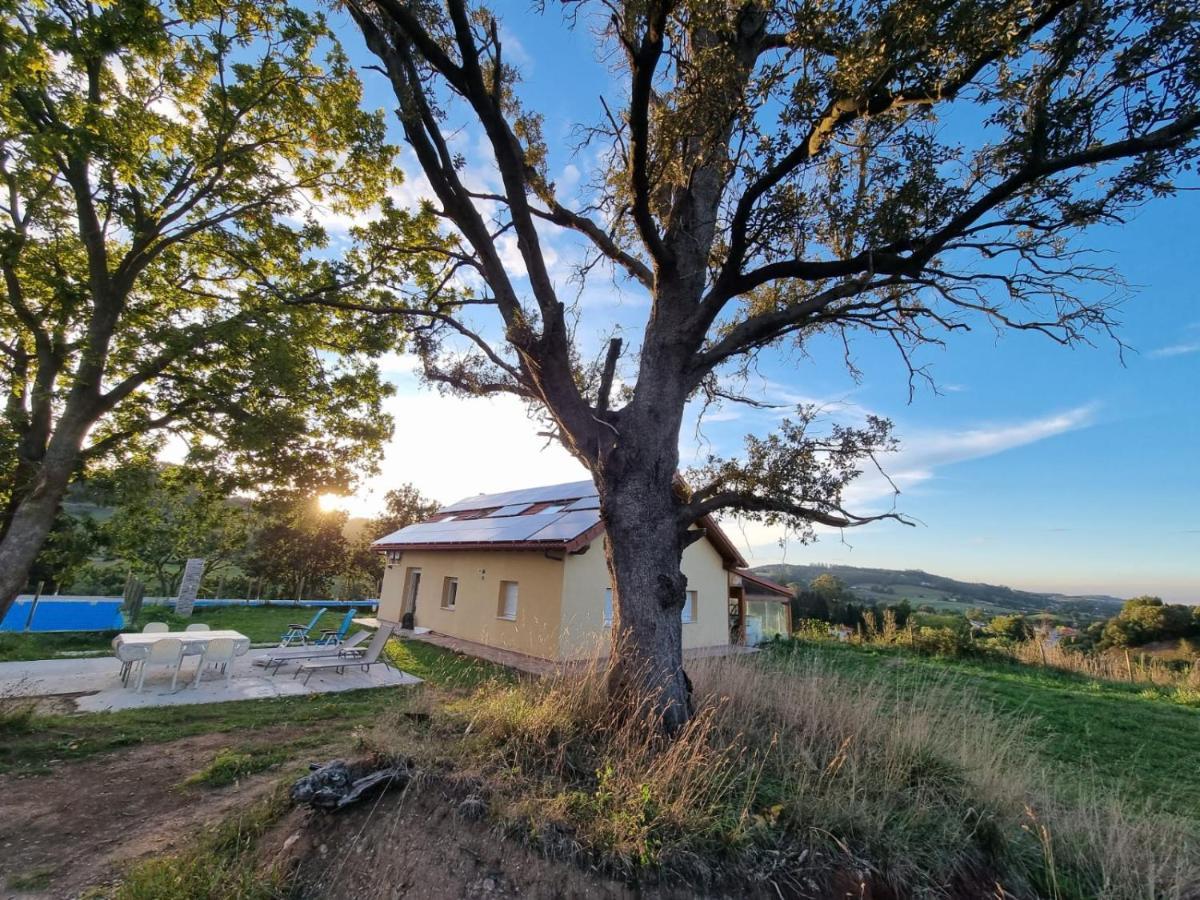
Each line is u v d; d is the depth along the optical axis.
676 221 5.81
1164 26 3.32
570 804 3.64
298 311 9.59
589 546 14.02
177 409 9.68
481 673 11.23
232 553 25.47
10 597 7.30
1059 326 5.52
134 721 6.90
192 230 9.55
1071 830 4.20
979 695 10.63
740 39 5.21
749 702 5.83
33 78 6.89
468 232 6.20
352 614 14.01
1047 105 3.97
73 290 8.34
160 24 8.12
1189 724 9.09
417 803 3.76
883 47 3.45
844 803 3.94
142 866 3.41
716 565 18.30
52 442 8.09
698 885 3.15
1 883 3.37
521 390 6.64
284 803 4.13
